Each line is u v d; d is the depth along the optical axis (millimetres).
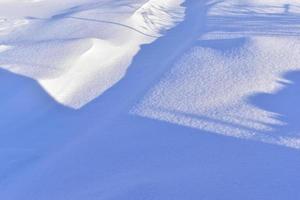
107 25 18234
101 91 11797
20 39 16906
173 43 15750
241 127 8664
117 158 8062
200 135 8508
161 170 7383
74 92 11844
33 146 9141
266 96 10133
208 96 10352
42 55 14039
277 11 19594
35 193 7332
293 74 11383
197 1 23688
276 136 8148
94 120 10078
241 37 14938
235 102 9891
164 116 9617
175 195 6516
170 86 11258
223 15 19688
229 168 7152
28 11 23875
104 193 6895
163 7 23156
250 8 20516
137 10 21062
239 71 11711
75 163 8133
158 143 8430
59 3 25844
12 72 12586
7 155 8789
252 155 7512
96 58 14219
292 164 7086
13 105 10836
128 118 9859
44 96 11352
